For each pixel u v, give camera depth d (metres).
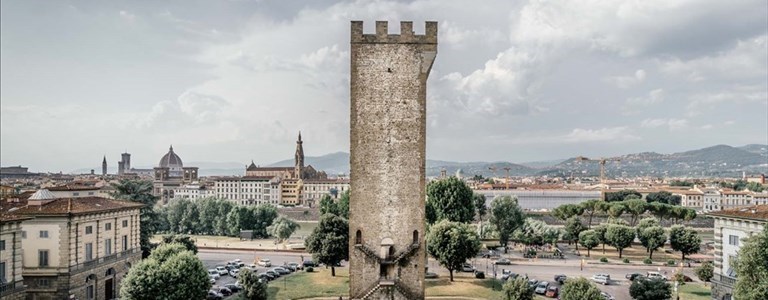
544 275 140.25
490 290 118.38
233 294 120.50
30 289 102.62
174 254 101.88
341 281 129.00
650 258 167.38
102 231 114.25
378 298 67.19
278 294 116.19
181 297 93.44
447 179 185.25
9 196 131.75
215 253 181.88
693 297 114.62
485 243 197.88
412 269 68.50
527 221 198.75
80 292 106.19
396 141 69.00
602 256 174.88
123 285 92.62
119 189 157.12
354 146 68.81
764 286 65.69
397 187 68.81
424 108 69.12
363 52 68.88
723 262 91.12
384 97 68.94
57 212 102.94
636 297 103.19
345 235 135.62
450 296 113.50
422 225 68.75
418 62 69.06
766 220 80.12
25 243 103.31
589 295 82.94
